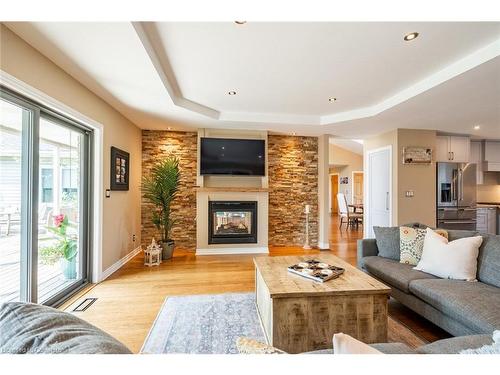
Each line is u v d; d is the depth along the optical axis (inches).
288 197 210.2
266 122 168.7
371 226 212.4
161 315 91.4
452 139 194.5
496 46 83.4
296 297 67.2
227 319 88.9
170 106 136.9
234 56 94.3
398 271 93.0
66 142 108.7
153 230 194.1
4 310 30.1
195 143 199.6
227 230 191.0
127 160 158.7
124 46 78.9
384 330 69.6
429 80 110.4
